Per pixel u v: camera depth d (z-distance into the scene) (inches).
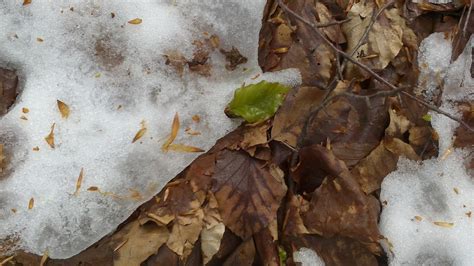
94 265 15.5
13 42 16.6
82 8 17.0
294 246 16.3
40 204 15.7
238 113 16.4
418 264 16.6
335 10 18.1
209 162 16.3
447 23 18.2
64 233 15.7
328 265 16.2
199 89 17.0
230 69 17.4
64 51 16.7
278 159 16.6
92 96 16.5
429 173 17.3
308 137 16.8
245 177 16.2
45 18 16.8
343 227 16.1
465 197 17.3
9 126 16.0
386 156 17.0
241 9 17.6
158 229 15.6
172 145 16.4
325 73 17.3
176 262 15.4
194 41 17.3
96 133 16.2
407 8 18.2
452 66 18.1
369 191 16.6
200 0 17.5
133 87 16.7
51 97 16.3
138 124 16.5
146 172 16.2
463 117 17.8
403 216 16.8
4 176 15.7
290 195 16.5
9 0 16.7
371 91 17.3
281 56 17.4
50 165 15.9
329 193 16.3
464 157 17.6
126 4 17.1
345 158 16.8
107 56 16.8
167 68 17.0
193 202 15.8
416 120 17.5
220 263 16.0
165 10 17.2
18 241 15.5
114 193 16.0
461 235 16.8
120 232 15.8
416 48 18.0
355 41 17.9
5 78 16.4
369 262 16.4
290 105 16.9
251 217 16.0
